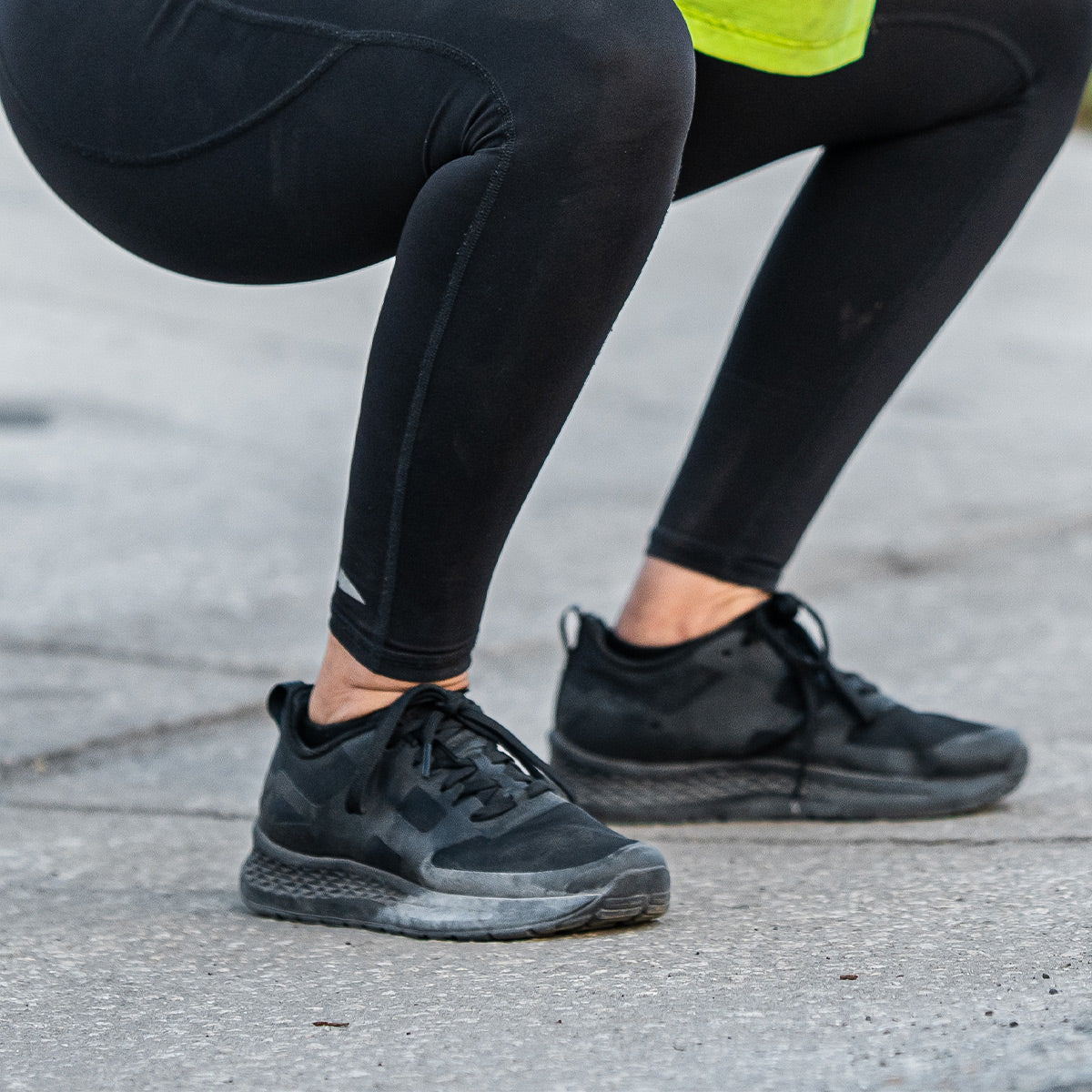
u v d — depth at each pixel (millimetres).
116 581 9266
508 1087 3199
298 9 3783
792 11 4305
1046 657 7801
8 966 4078
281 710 4723
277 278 4273
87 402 14117
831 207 5086
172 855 5238
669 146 3717
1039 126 4984
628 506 11422
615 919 4129
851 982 3703
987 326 19844
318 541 10359
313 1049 3449
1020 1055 3166
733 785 5480
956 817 5410
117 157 4090
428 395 3812
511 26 3623
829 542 10445
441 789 4285
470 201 3666
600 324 3820
